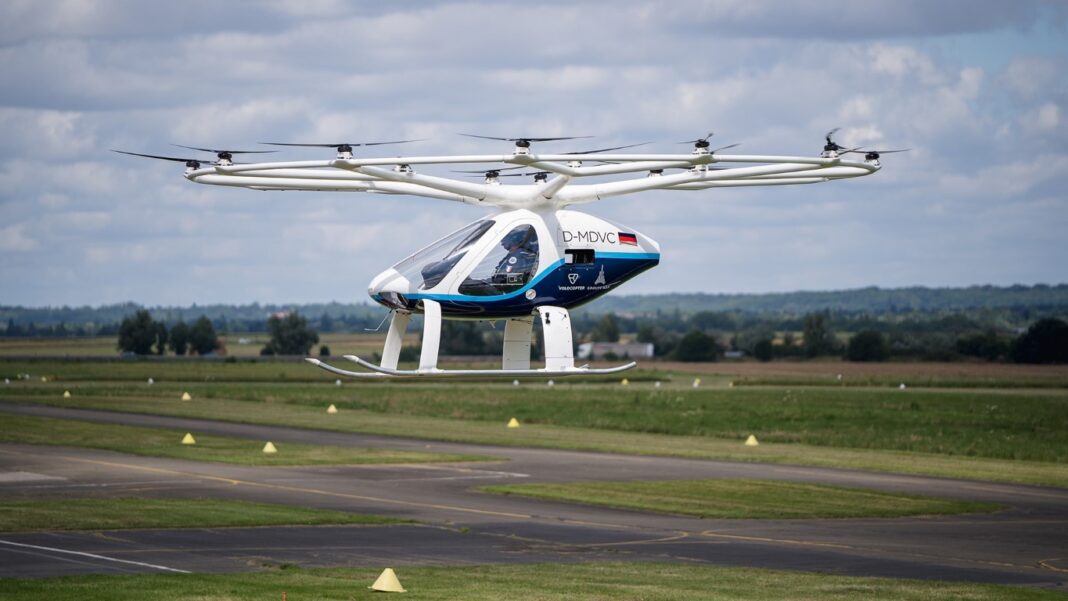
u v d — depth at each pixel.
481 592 70.44
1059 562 88.06
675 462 157.75
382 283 60.94
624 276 63.19
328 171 60.53
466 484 132.25
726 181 65.12
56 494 116.81
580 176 58.25
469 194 61.59
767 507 116.94
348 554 85.31
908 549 93.25
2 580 69.62
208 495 118.38
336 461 153.25
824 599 71.31
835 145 60.38
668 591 72.62
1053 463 166.38
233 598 65.94
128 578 71.31
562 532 99.75
